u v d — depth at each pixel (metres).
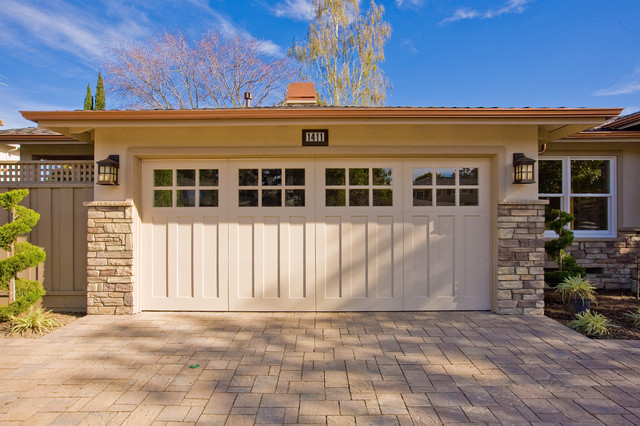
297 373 3.63
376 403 3.09
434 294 5.70
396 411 2.97
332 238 5.71
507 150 5.50
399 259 5.70
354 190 5.73
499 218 5.49
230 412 2.96
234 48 21.73
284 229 5.71
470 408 3.01
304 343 4.41
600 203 7.61
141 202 5.73
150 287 5.73
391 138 5.54
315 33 18.98
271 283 5.71
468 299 5.70
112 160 5.44
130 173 5.52
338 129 5.55
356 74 19.44
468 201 5.73
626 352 4.14
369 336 4.64
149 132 5.55
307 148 5.54
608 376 3.55
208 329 4.91
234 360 3.94
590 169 7.62
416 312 5.65
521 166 5.29
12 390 3.32
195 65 21.38
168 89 21.73
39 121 4.98
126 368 3.76
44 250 5.88
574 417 2.87
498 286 5.50
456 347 4.27
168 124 5.05
